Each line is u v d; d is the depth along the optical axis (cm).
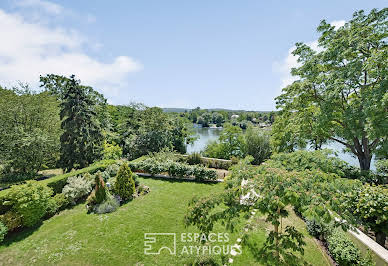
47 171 1688
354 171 816
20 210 645
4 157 1255
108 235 631
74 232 646
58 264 509
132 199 917
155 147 1925
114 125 2994
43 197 704
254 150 1638
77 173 1003
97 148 1527
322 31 998
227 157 1856
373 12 823
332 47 907
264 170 402
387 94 658
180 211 808
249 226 459
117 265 505
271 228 638
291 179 334
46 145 1364
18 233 642
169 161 1343
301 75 1106
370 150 917
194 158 1609
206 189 1068
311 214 291
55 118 1520
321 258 500
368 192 470
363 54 845
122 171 912
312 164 475
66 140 1372
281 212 360
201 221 380
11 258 531
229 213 372
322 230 571
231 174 468
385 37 818
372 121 741
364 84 913
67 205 841
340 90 860
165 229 671
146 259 526
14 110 1331
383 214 435
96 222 709
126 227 679
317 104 1090
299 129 1137
